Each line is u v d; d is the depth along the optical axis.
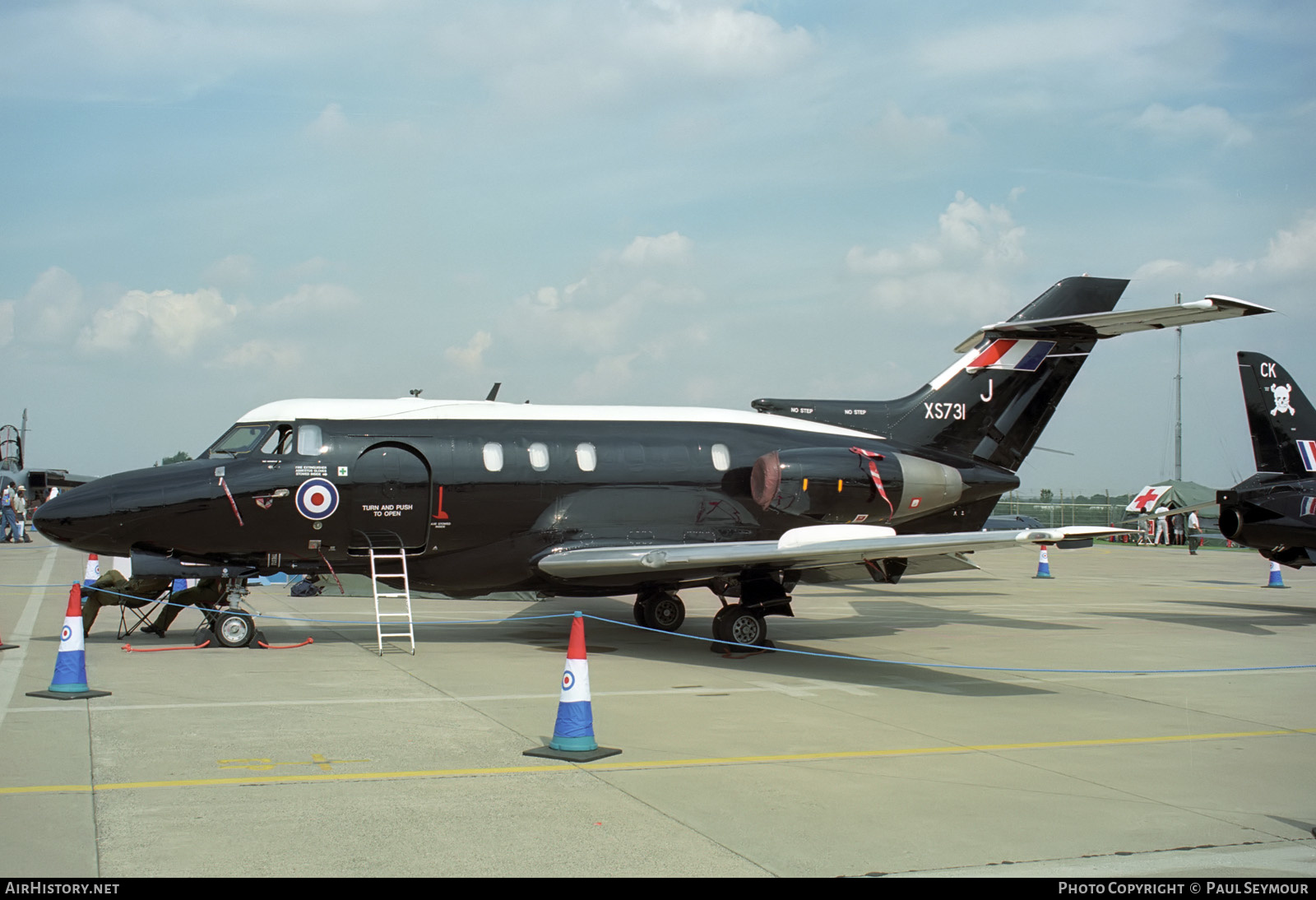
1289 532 18.69
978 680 11.69
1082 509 63.22
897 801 6.55
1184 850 5.73
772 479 14.64
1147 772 7.48
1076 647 14.67
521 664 12.20
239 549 13.83
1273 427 19.30
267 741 7.84
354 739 7.98
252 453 13.91
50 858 5.16
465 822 5.92
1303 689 11.33
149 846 5.39
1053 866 5.40
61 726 8.21
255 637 13.23
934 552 11.47
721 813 6.21
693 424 15.56
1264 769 7.64
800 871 5.22
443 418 14.63
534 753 7.55
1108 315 15.40
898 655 13.66
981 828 6.05
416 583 14.85
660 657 13.15
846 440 16.28
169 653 12.64
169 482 13.45
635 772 7.16
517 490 14.41
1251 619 18.73
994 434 17.23
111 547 13.49
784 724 8.97
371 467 14.02
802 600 22.59
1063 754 8.02
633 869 5.19
